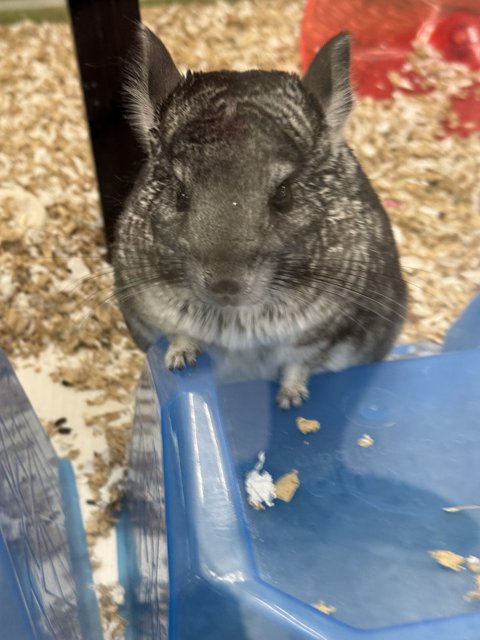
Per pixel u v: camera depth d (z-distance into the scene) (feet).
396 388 0.94
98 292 1.49
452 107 1.81
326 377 0.95
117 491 1.20
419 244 1.51
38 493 0.93
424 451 0.87
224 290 0.76
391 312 1.08
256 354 0.96
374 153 1.70
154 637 0.82
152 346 0.95
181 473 0.77
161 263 0.86
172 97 0.86
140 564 0.98
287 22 2.16
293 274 0.85
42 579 0.82
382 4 1.73
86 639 0.97
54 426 1.30
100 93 1.32
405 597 0.72
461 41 1.83
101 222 1.65
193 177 0.77
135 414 1.07
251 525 0.78
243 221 0.76
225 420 0.88
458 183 1.66
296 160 0.81
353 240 0.92
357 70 1.73
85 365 1.40
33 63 2.22
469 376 0.95
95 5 1.25
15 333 1.46
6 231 1.62
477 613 0.66
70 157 1.87
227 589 0.69
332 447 0.87
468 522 0.80
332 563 0.75
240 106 0.80
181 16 2.16
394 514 0.80
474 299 1.19
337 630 0.65
